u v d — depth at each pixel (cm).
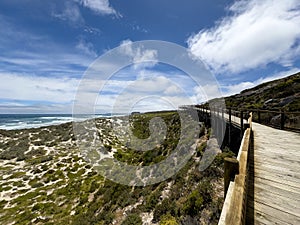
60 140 3212
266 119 1491
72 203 1293
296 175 389
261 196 309
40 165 2142
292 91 1809
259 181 364
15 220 1178
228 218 153
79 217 1071
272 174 396
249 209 274
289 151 568
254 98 2380
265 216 257
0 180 1825
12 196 1516
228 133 1149
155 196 865
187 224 582
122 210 923
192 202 647
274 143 673
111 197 1128
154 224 696
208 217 575
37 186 1645
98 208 1098
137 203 922
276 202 290
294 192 319
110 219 874
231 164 245
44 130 3981
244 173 235
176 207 699
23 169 2092
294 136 804
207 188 677
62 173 1845
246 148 350
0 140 3341
